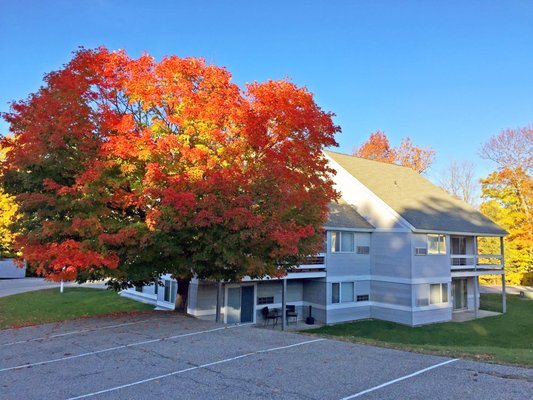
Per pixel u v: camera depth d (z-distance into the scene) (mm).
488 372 7457
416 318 22594
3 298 24750
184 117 11258
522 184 38438
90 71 11242
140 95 11195
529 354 9914
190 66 11859
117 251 10898
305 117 11805
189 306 19844
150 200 10984
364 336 19969
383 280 24078
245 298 21469
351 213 25281
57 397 6652
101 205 11031
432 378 7133
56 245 10227
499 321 24125
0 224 31922
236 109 11422
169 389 6887
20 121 11383
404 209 24375
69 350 9898
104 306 23344
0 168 11539
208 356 9000
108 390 6922
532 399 6012
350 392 6527
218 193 10711
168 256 12367
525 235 38469
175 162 11242
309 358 8734
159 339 10867
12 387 7191
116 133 11195
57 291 29250
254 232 10422
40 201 10383
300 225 12695
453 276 25078
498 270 27578
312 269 22281
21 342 11117
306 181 12273
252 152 12000
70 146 10789
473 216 28000
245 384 7043
